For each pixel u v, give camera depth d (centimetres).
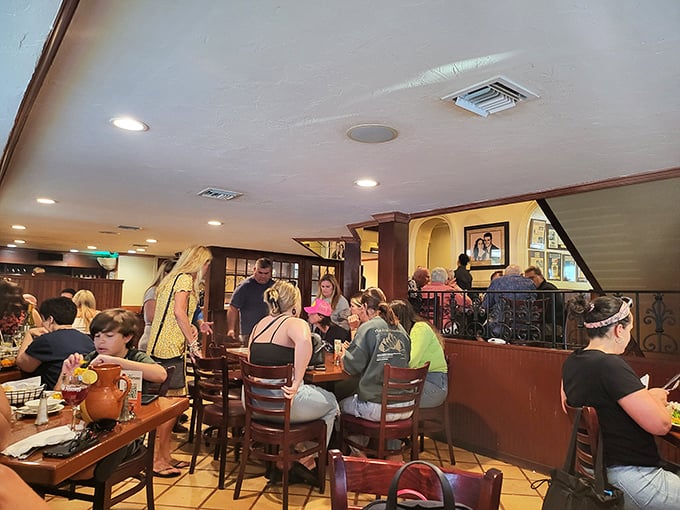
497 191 336
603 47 144
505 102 185
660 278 441
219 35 141
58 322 261
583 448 204
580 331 361
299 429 268
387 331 302
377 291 335
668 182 382
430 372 329
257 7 127
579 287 782
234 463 331
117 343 218
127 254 1070
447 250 890
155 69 164
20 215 485
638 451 184
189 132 228
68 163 284
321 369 304
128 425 162
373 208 404
